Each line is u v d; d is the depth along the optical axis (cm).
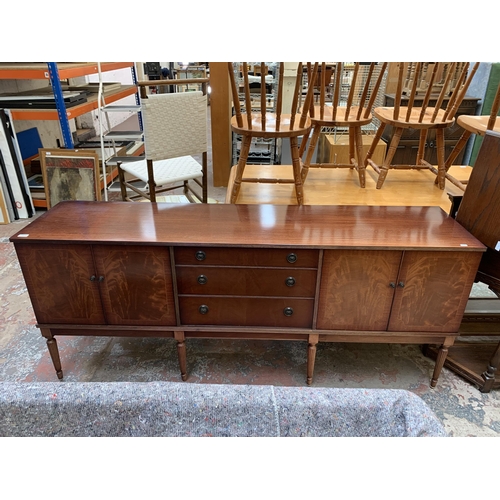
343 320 157
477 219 155
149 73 651
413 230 154
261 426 101
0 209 311
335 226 158
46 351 189
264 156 414
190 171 269
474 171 153
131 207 176
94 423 103
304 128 176
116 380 172
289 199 201
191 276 150
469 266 144
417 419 96
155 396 101
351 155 248
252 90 407
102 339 198
